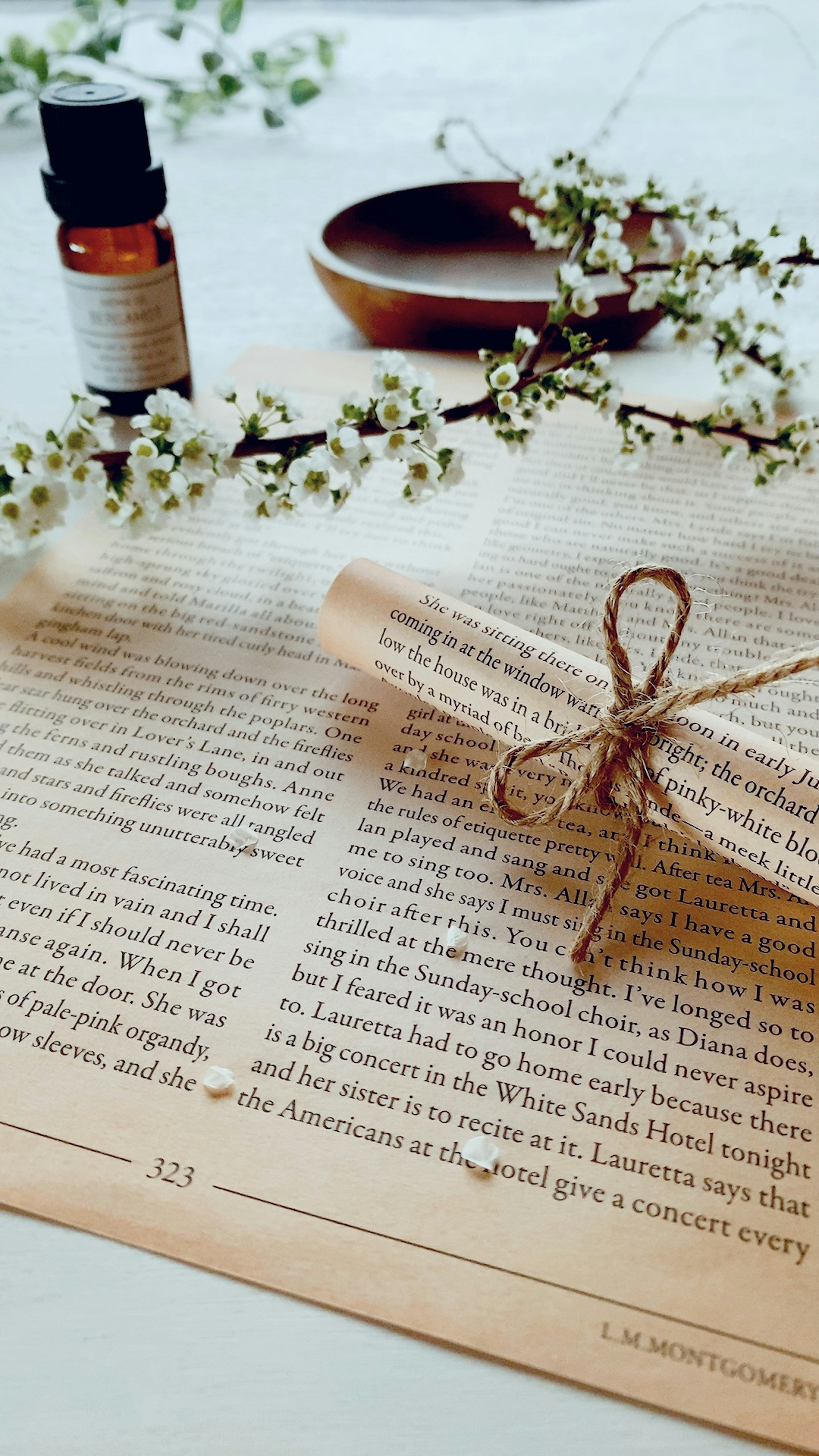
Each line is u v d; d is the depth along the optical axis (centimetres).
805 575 23
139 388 26
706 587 22
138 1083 15
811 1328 13
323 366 29
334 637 19
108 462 21
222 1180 14
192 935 16
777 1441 12
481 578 22
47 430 20
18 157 42
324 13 60
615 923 17
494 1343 13
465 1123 15
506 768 16
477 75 52
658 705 16
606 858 18
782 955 16
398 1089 15
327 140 45
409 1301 13
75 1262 13
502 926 17
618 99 48
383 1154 14
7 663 21
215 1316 13
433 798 18
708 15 56
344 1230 14
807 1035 15
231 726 20
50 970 16
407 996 16
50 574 23
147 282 25
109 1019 15
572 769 17
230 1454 12
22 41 43
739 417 24
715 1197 14
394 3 63
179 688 20
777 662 16
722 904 17
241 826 18
